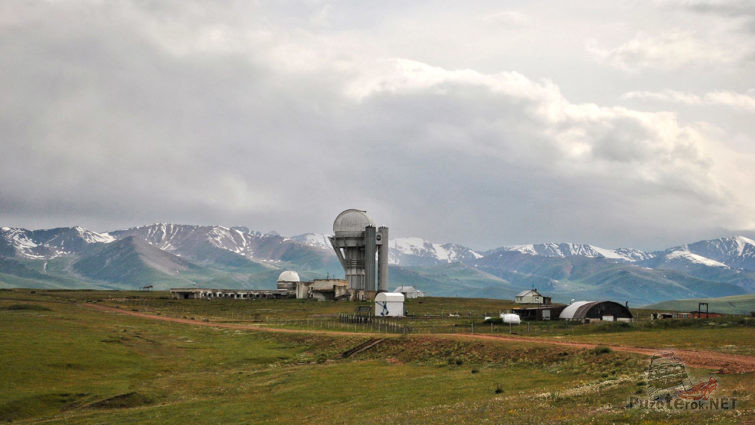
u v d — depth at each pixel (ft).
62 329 468.34
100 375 322.34
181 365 362.53
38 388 285.43
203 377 328.08
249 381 310.24
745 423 136.87
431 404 213.66
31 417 251.19
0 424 239.50
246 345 446.19
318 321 605.31
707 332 367.25
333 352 399.03
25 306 654.12
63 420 239.30
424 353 342.85
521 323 530.68
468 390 232.73
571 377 238.07
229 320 629.51
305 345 432.25
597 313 554.05
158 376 329.93
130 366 348.38
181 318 641.81
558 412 171.53
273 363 372.58
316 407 233.35
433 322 561.02
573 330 435.12
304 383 287.69
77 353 365.61
